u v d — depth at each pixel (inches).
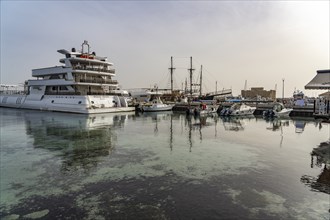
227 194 406.6
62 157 655.8
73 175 507.2
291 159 631.2
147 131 1146.0
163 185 447.5
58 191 422.6
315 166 565.0
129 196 399.2
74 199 390.0
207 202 376.8
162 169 546.3
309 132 1122.0
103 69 2049.7
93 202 378.6
